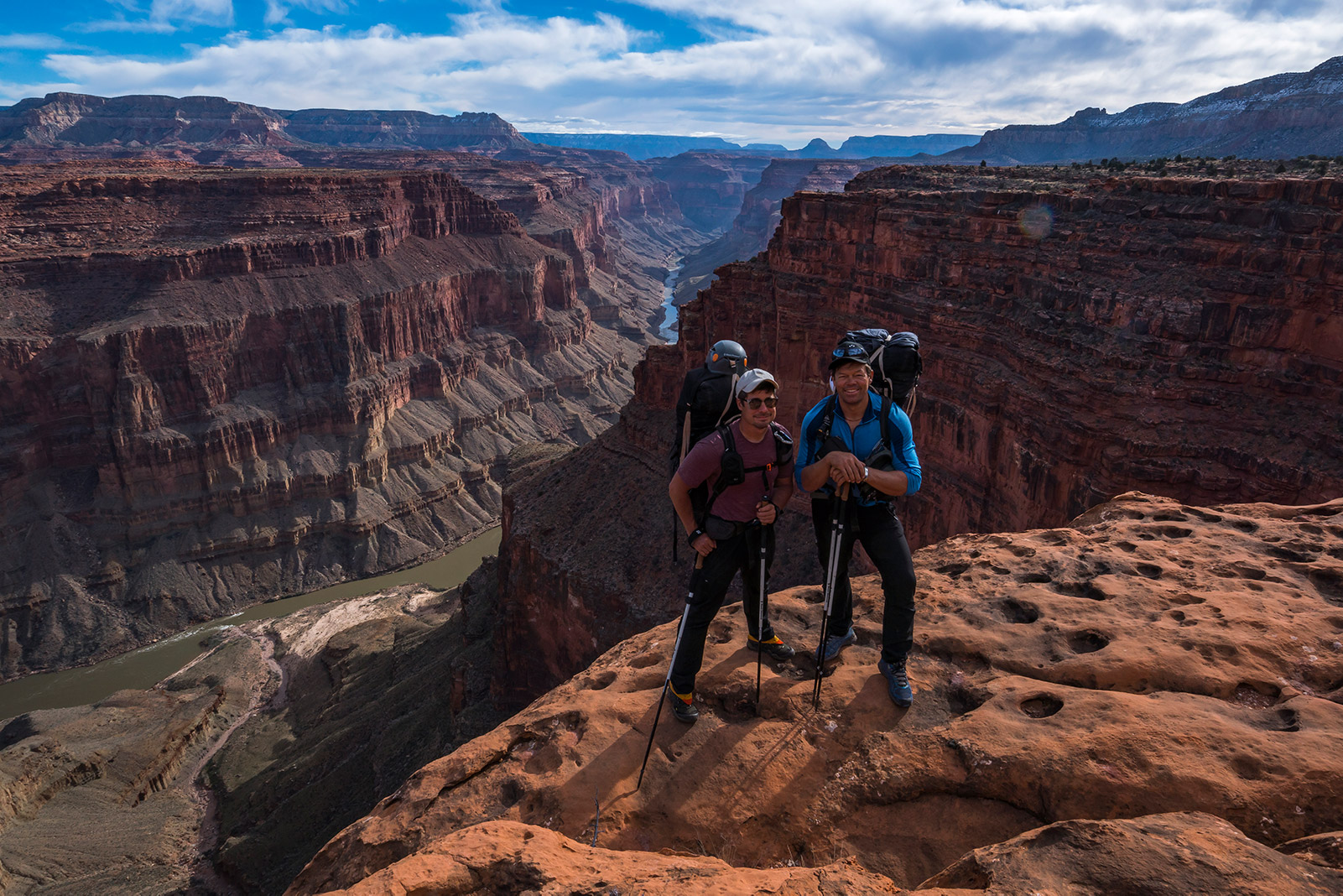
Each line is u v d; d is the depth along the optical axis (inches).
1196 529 340.5
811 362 1836.9
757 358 2021.4
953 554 342.6
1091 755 184.1
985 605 276.7
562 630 1866.4
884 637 227.5
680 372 2123.5
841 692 228.5
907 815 188.5
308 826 2000.5
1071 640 246.8
